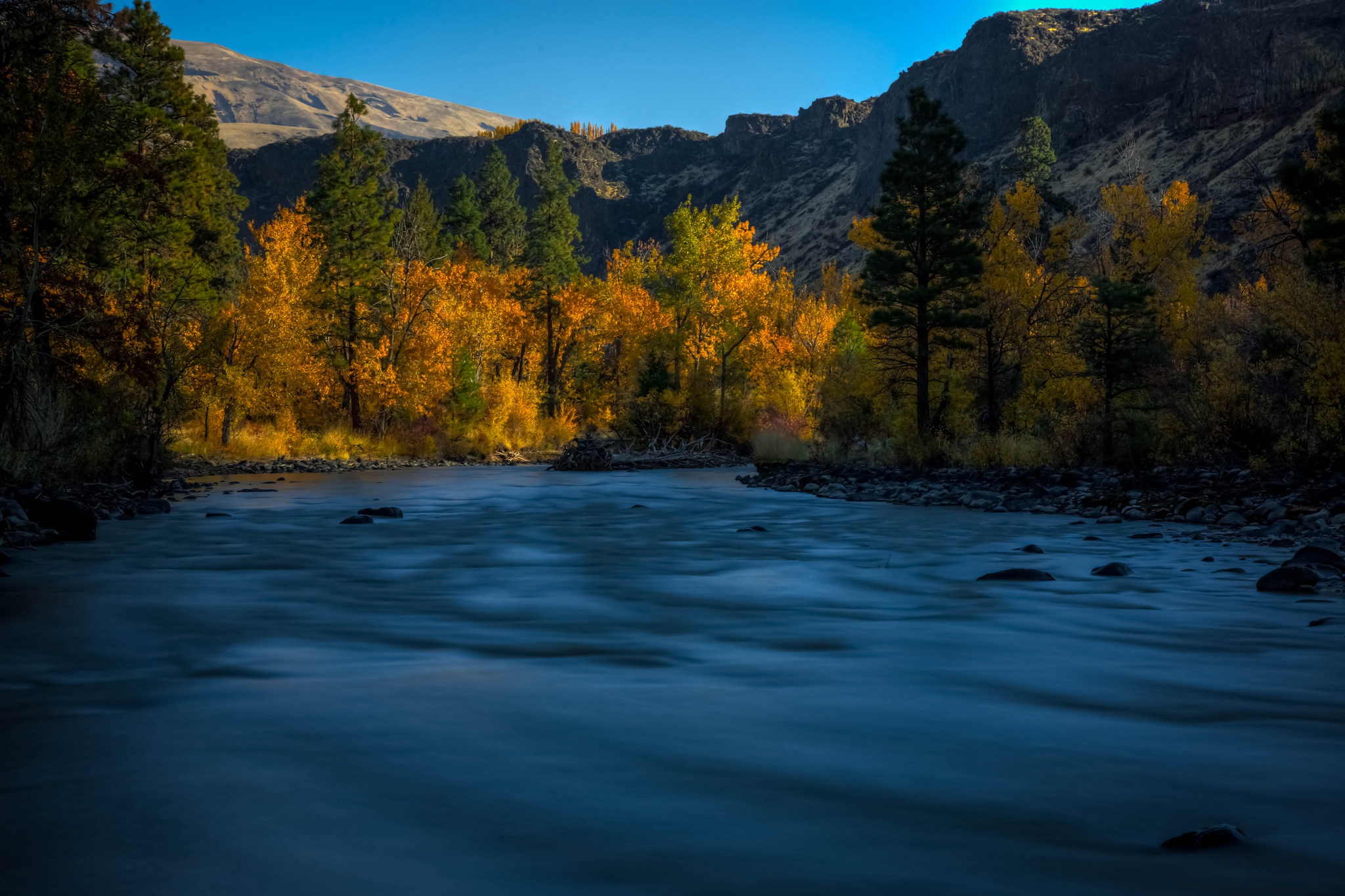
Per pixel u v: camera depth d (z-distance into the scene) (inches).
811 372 2176.4
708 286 2561.5
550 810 155.6
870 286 1524.4
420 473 1654.8
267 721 211.9
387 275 2241.6
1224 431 966.4
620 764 181.8
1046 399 1444.4
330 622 351.9
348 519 765.3
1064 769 179.5
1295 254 1503.4
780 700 235.8
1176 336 1595.7
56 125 955.3
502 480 1455.5
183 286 1683.1
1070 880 128.1
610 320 2623.0
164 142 1400.1
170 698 234.2
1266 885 126.0
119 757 183.5
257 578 471.5
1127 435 1130.0
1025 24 7411.4
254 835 143.7
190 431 1795.0
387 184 2369.6
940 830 147.6
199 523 765.3
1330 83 4286.4
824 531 723.4
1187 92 4896.7
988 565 529.0
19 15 1055.0
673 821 151.2
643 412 2055.9
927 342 1455.5
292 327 1895.9
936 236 1444.4
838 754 189.5
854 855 137.0
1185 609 384.2
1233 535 650.2
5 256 952.3
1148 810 157.2
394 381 2105.1
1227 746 195.6
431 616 368.8
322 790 164.6
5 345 894.4
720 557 568.1
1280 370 960.3
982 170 1952.5
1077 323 1360.7
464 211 3481.8
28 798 159.3
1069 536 673.0
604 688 248.5
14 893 122.7
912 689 248.8
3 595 408.5
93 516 641.0
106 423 1040.2
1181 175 4515.3
